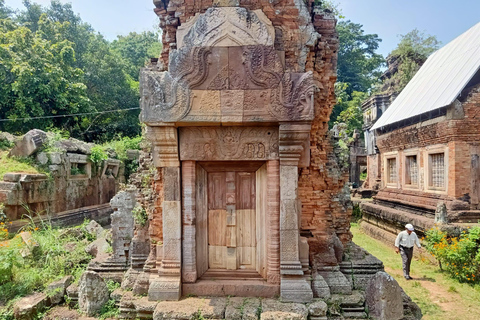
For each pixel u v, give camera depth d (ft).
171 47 15.75
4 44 53.26
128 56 106.52
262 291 14.61
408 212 40.78
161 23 16.70
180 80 13.87
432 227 31.42
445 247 27.81
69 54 60.85
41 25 67.62
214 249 15.65
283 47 15.11
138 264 17.04
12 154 37.32
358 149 79.71
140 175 18.29
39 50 56.34
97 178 49.32
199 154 14.76
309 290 13.99
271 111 13.78
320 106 17.35
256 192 15.43
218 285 14.82
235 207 15.51
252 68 13.76
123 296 15.14
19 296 16.03
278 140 14.61
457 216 32.24
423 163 40.01
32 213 34.94
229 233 15.51
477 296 23.06
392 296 13.84
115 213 18.71
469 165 33.30
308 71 14.84
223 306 13.71
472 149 33.35
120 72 80.28
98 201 49.39
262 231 15.25
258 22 14.07
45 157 38.11
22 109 53.62
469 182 33.30
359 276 16.48
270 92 13.78
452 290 24.16
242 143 14.75
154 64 18.15
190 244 14.93
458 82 34.71
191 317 13.23
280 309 13.35
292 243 14.33
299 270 14.20
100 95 75.56
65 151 41.04
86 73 72.79
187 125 14.47
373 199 54.24
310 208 17.28
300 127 13.78
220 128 14.74
